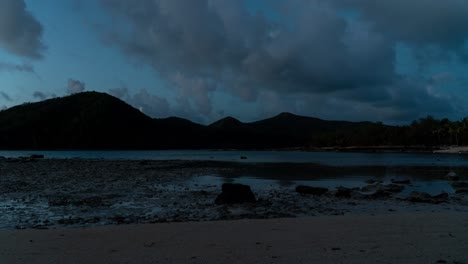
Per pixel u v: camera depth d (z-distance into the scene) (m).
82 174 35.78
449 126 150.50
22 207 16.92
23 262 7.67
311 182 30.83
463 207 17.92
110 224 13.24
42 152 144.50
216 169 47.34
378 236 10.20
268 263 7.52
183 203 18.62
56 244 9.30
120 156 103.81
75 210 16.28
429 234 10.47
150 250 8.65
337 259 7.79
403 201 19.75
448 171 44.28
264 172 42.59
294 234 10.52
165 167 49.84
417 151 140.62
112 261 7.70
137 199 19.84
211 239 9.88
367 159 83.00
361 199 20.50
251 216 15.19
